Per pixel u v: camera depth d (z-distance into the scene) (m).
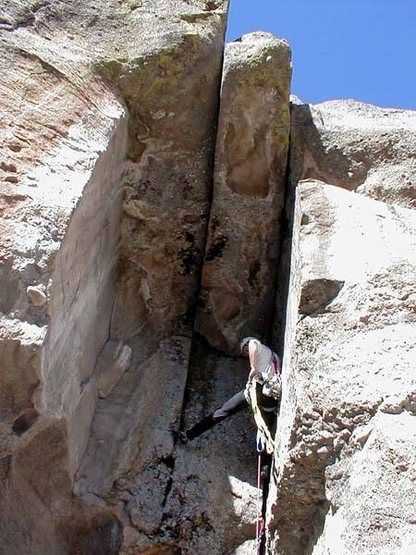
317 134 6.49
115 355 6.12
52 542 5.25
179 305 6.63
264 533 5.25
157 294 6.59
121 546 5.24
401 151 6.41
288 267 6.29
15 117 5.32
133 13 6.51
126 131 6.32
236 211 6.52
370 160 6.41
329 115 6.85
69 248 5.05
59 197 5.02
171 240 6.58
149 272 6.57
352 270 4.99
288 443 4.67
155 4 6.57
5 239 4.67
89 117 5.77
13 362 4.59
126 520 5.32
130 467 5.59
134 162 6.45
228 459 5.76
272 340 6.50
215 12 6.59
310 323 4.86
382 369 4.53
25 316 4.60
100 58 6.24
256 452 5.84
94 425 5.80
